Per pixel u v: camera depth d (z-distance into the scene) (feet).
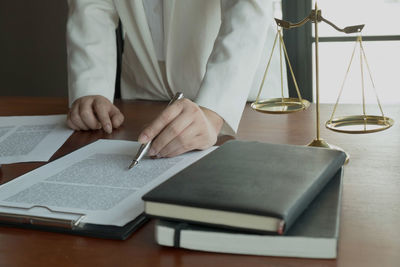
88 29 4.47
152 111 4.40
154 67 4.84
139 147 3.26
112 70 4.48
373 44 7.95
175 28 4.64
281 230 1.79
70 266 1.87
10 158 3.20
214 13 4.56
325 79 8.13
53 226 2.14
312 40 7.93
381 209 2.26
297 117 3.99
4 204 2.34
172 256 1.92
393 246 1.92
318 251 1.83
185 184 2.07
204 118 3.13
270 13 3.83
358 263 1.81
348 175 2.70
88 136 3.67
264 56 4.79
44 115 4.34
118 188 2.50
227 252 1.90
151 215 1.97
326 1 7.93
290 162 2.37
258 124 3.84
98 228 2.10
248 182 2.08
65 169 2.84
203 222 1.91
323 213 2.01
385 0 7.73
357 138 3.37
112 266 1.86
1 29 9.98
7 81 10.26
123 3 4.63
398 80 7.94
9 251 2.00
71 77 4.37
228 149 2.61
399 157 2.95
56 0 9.59
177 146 2.98
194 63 4.70
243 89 3.63
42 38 9.86
